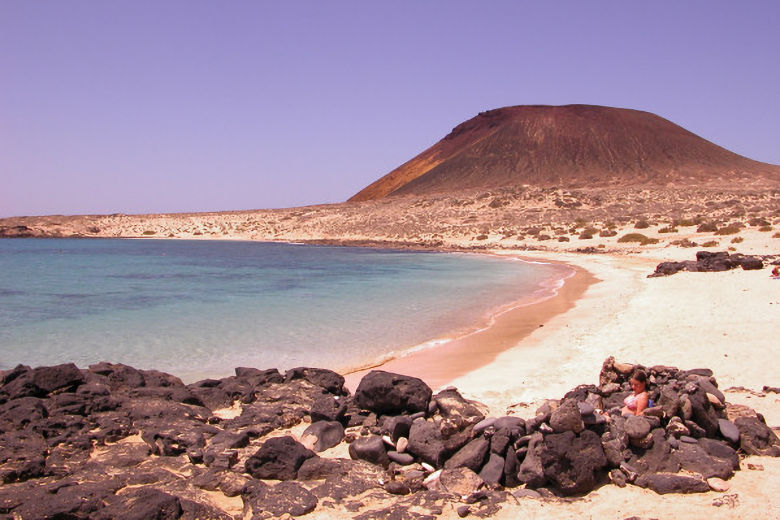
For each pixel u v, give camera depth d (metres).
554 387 10.90
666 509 5.96
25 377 9.63
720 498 6.14
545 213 77.69
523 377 11.82
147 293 27.97
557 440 6.47
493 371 12.54
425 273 37.25
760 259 27.62
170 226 107.94
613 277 30.16
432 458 7.07
